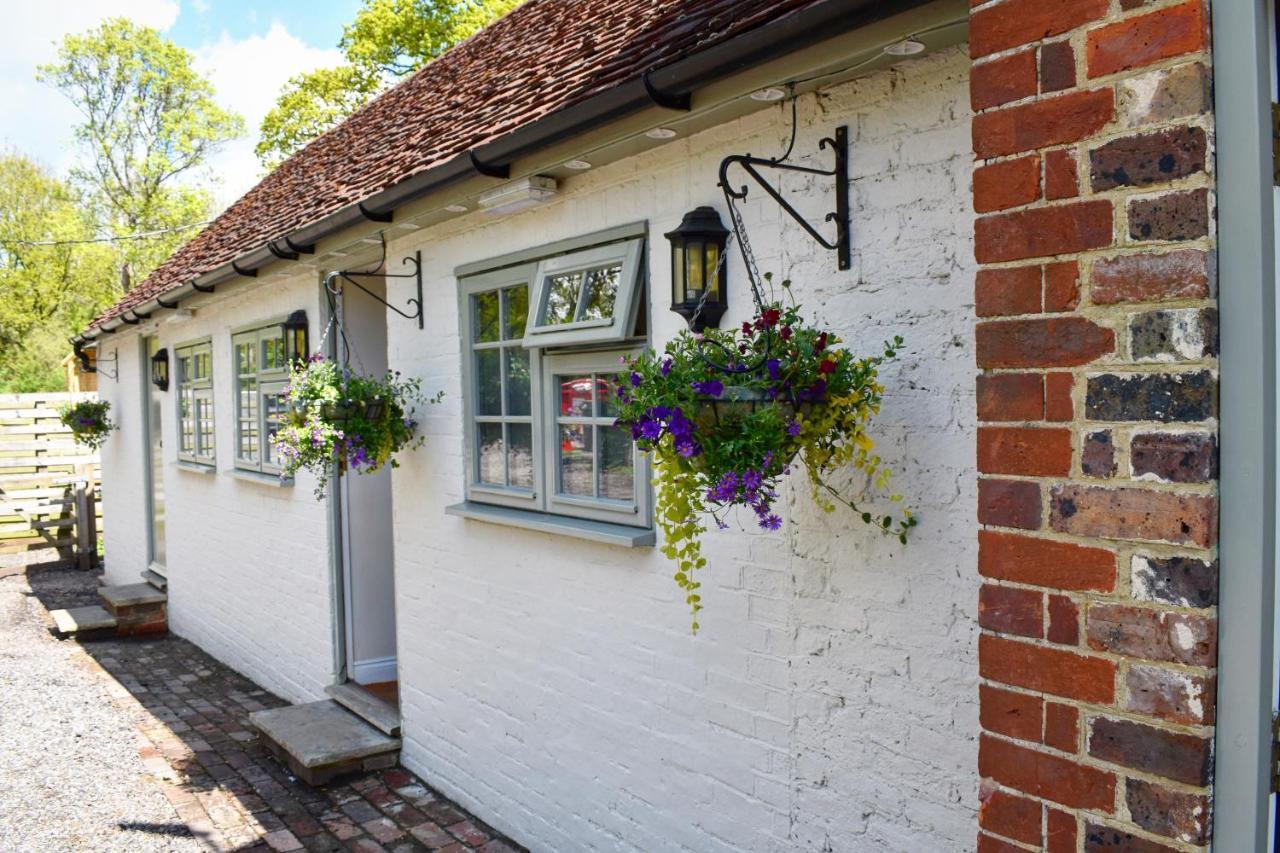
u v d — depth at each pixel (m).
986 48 1.67
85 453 14.64
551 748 4.20
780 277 3.05
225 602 8.05
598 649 3.89
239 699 7.05
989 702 1.71
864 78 2.76
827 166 2.88
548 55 5.02
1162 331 1.45
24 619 10.02
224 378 7.89
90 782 5.28
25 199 31.22
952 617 2.58
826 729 2.94
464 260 4.73
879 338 2.75
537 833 4.30
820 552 2.94
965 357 2.54
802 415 2.47
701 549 3.36
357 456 4.91
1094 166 1.52
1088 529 1.55
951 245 2.56
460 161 3.85
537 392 4.24
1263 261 1.37
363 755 5.32
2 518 14.09
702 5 3.68
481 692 4.68
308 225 5.17
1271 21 1.44
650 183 3.54
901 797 2.72
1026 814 1.65
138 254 29.38
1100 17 1.51
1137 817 1.50
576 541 4.00
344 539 6.27
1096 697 1.55
